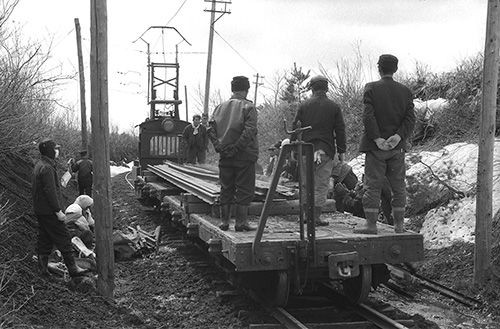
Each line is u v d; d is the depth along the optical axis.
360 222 8.43
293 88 26.23
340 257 6.75
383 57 7.24
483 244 8.37
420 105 15.30
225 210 7.61
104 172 7.89
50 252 7.80
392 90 7.13
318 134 7.64
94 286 7.89
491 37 8.39
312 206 6.70
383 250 7.04
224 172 7.54
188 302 8.05
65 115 19.69
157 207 15.28
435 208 11.41
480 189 8.42
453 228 10.51
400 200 7.36
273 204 8.79
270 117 25.80
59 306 6.81
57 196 7.62
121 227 13.83
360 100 18.73
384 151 7.18
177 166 14.12
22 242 8.37
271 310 7.12
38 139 11.84
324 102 7.69
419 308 7.95
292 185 9.98
